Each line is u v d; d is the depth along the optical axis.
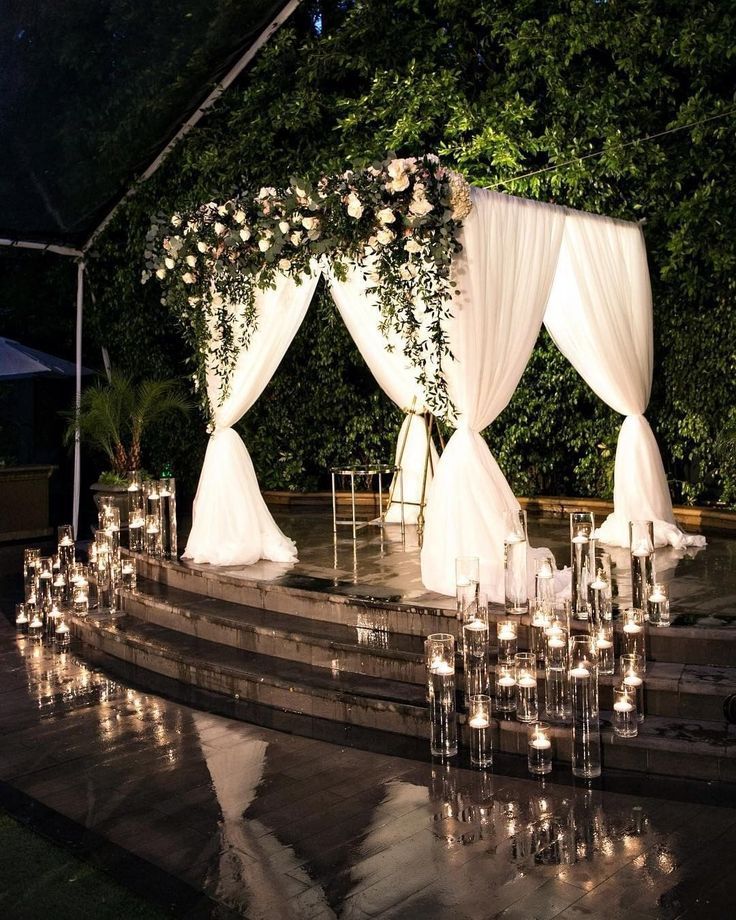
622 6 8.52
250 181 10.17
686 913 3.15
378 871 3.51
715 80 8.64
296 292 6.93
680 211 8.34
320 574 6.69
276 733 5.02
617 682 4.74
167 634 6.51
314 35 10.52
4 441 12.88
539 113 9.47
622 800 4.05
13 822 4.07
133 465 9.98
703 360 8.67
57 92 8.33
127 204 10.06
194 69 8.85
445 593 5.91
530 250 6.05
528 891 3.33
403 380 7.87
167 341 11.20
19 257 11.55
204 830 3.92
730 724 4.47
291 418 10.95
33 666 6.44
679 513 8.84
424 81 9.21
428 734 4.82
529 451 10.03
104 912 3.31
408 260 5.43
